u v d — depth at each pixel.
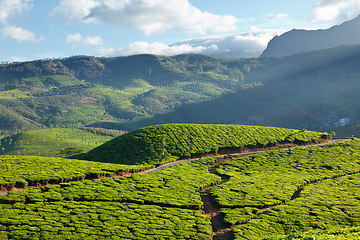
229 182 64.50
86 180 58.06
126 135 104.75
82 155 102.69
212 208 52.03
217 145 95.06
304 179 67.69
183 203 50.75
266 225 43.69
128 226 40.41
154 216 44.44
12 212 39.59
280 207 50.53
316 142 106.38
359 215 46.31
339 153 89.62
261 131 109.44
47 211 41.69
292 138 105.62
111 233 37.84
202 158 87.31
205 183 63.41
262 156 86.94
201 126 110.19
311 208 49.84
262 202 53.34
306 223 44.12
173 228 41.09
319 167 78.00
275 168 77.25
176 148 92.25
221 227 44.91
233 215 47.25
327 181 67.44
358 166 78.62
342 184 64.69
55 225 38.00
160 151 89.56
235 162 82.12
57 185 52.25
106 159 90.25
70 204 45.12
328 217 46.06
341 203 52.09
